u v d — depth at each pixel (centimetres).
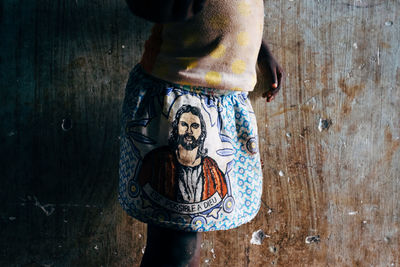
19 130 125
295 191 138
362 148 138
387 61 135
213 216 90
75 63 124
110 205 132
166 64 88
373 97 136
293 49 132
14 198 128
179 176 86
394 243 144
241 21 85
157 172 87
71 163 128
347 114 136
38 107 125
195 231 89
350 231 142
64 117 126
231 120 95
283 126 135
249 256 140
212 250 139
